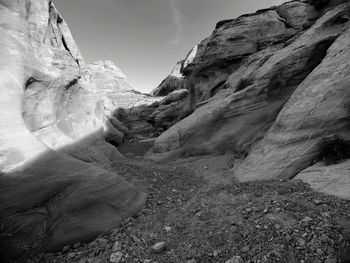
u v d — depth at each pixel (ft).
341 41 33.78
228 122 53.57
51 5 39.37
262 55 58.59
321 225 15.89
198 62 85.97
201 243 17.44
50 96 33.99
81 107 47.80
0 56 23.76
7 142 20.16
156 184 35.53
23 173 19.93
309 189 23.65
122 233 19.83
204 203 25.81
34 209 18.84
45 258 16.89
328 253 13.35
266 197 23.57
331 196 20.79
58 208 19.94
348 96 27.89
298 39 48.39
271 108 48.08
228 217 20.89
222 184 33.22
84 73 54.54
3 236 16.62
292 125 32.48
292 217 18.04
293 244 14.74
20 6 28.99
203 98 81.61
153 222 22.26
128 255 16.47
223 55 72.54
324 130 28.89
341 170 23.76
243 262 14.14
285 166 30.07
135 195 26.81
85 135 44.06
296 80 46.01
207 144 53.62
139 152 74.23
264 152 35.01
